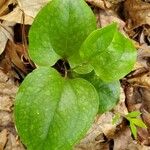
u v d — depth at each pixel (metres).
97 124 0.47
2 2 0.46
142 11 0.56
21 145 0.42
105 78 0.37
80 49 0.37
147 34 0.56
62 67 0.46
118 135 0.48
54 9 0.37
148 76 0.53
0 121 0.42
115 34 0.37
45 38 0.38
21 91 0.36
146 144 0.50
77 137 0.35
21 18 0.46
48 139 0.35
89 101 0.37
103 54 0.37
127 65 0.37
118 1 0.56
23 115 0.35
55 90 0.36
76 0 0.38
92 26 0.39
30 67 0.45
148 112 0.53
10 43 0.45
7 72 0.44
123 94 0.51
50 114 0.35
